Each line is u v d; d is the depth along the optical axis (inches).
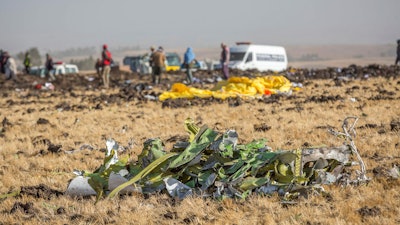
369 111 1579.7
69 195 876.6
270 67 4916.3
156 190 854.5
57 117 1806.1
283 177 820.6
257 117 1592.0
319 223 685.3
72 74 4586.6
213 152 892.0
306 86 2514.8
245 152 876.6
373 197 764.0
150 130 1488.7
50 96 2571.4
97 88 2979.8
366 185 825.5
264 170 841.5
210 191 829.8
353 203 743.7
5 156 1222.3
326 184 824.3
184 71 4205.2
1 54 3969.0
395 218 682.2
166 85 2977.4
